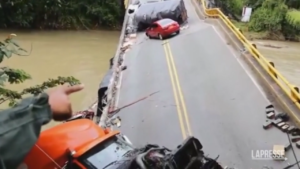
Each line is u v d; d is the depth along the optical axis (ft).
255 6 163.53
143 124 54.75
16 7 144.05
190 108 57.36
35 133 5.04
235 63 70.03
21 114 5.08
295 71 102.27
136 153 32.73
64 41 139.13
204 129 50.62
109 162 32.55
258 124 48.78
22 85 85.25
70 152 32.50
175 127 52.34
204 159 25.61
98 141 34.14
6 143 4.83
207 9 109.60
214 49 81.20
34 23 155.74
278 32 150.82
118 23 168.55
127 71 78.59
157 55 85.25
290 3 158.40
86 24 163.73
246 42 73.97
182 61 78.59
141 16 106.93
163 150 27.48
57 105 5.38
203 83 65.46
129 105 61.57
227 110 54.49
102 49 128.06
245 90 58.70
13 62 104.68
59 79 25.45
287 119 48.29
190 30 100.17
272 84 57.00
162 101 61.26
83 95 81.56
